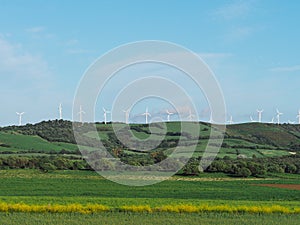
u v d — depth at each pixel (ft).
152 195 214.28
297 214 157.99
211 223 140.87
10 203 164.66
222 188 249.55
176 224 138.41
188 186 250.16
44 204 165.58
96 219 143.23
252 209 160.35
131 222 139.74
